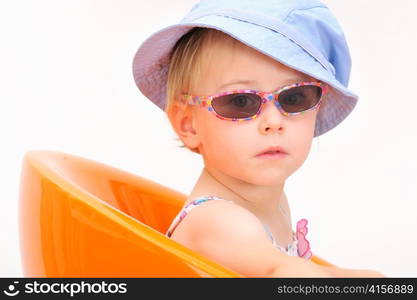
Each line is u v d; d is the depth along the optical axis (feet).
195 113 8.02
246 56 7.57
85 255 7.02
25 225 7.90
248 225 7.26
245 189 8.18
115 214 6.94
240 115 7.59
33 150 8.84
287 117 7.65
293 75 7.68
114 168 9.90
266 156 7.66
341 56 8.28
